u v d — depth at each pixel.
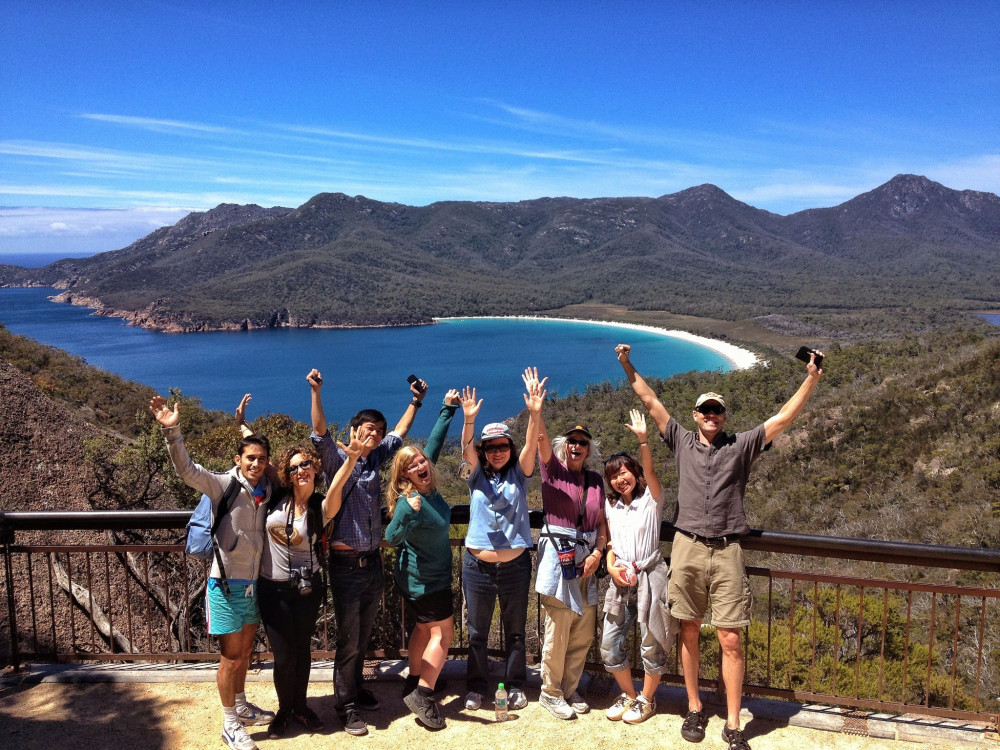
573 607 3.24
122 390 38.56
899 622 8.95
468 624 3.48
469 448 3.40
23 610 6.61
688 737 3.12
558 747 3.07
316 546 3.18
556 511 3.31
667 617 3.27
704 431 3.27
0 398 9.50
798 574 3.32
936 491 20.91
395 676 3.70
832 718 3.24
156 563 8.05
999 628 9.62
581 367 180.12
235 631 3.07
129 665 3.82
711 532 3.14
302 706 3.24
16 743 3.09
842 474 26.27
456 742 3.12
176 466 2.94
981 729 3.12
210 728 3.24
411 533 3.24
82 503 9.56
